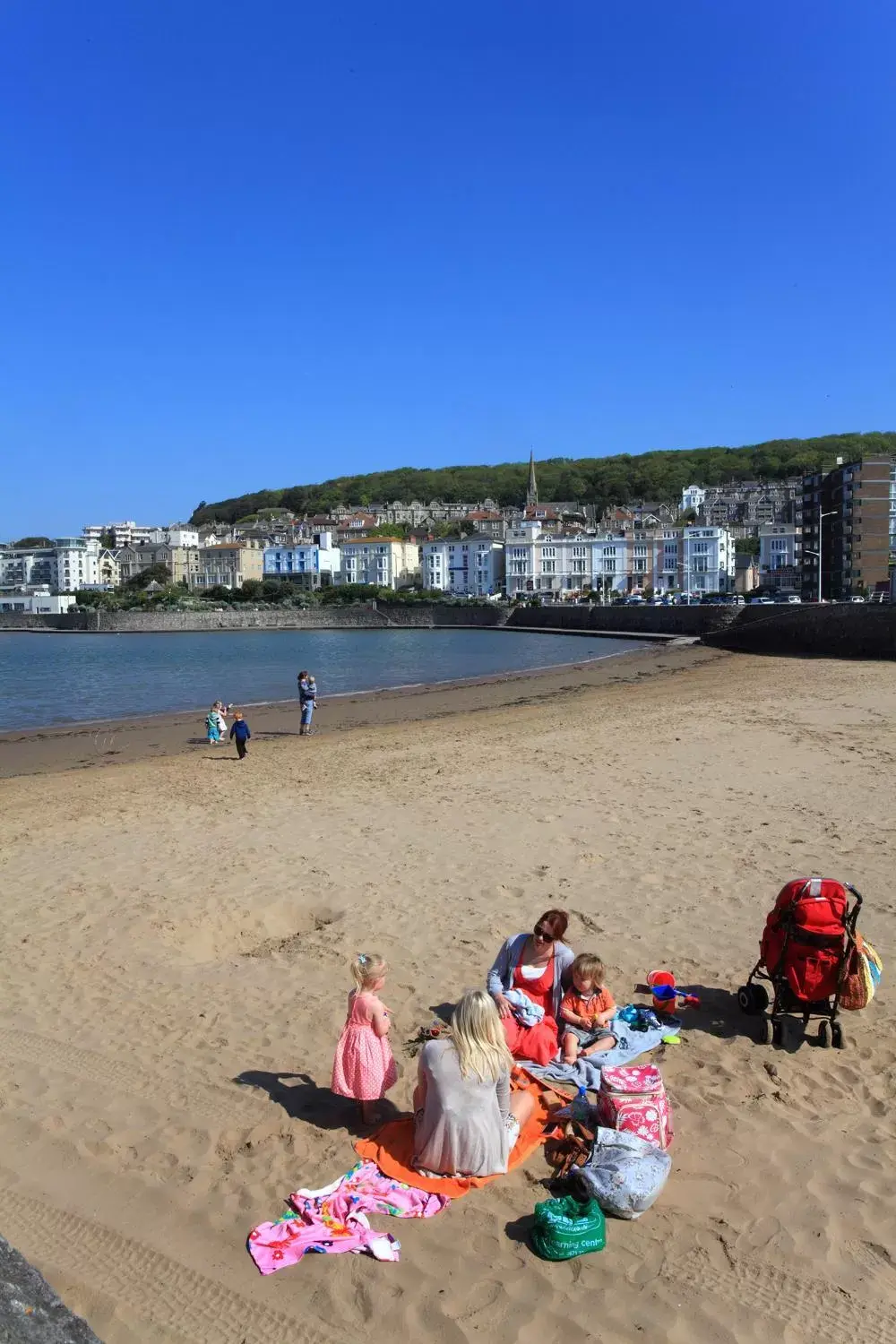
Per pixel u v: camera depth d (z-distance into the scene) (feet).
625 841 36.40
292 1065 19.72
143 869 34.47
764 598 354.74
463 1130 15.29
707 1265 13.47
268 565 581.94
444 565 529.86
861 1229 14.12
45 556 645.92
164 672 175.94
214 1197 15.30
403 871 33.37
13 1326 10.39
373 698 114.32
